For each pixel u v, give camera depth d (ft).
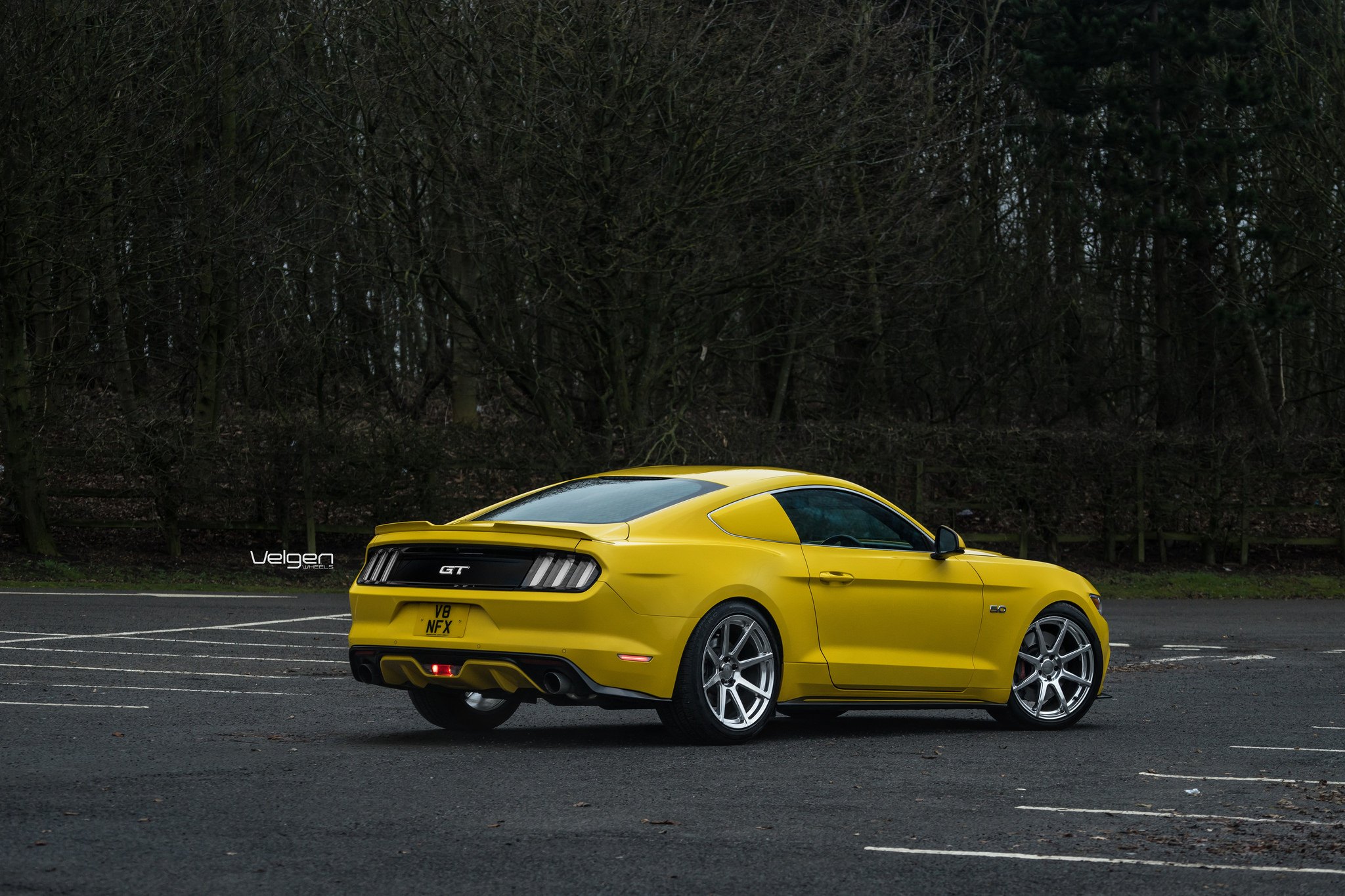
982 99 102.83
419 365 126.41
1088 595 32.96
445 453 78.89
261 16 82.12
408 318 105.50
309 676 38.83
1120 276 114.11
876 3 85.35
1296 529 88.63
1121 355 113.91
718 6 77.71
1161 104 99.30
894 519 31.09
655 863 17.31
